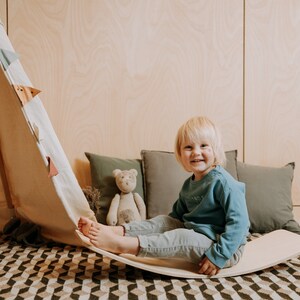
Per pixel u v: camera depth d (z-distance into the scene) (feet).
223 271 3.84
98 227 3.80
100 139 6.34
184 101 6.45
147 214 5.68
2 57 3.55
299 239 4.72
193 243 3.75
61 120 6.23
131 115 6.39
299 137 6.60
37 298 3.33
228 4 6.43
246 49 6.50
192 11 6.38
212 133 4.21
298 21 6.56
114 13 6.25
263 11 6.50
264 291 3.50
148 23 6.32
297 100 6.63
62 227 4.64
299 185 6.63
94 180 5.85
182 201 4.57
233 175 5.80
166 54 6.38
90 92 6.28
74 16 6.17
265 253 4.27
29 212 5.27
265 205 5.51
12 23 6.02
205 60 6.44
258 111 6.59
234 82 6.51
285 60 6.59
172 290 3.51
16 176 4.96
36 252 4.70
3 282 3.70
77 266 4.16
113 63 6.30
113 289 3.53
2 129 4.41
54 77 6.18
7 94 3.84
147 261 3.93
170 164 5.88
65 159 4.03
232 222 3.75
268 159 6.61
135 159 6.23
